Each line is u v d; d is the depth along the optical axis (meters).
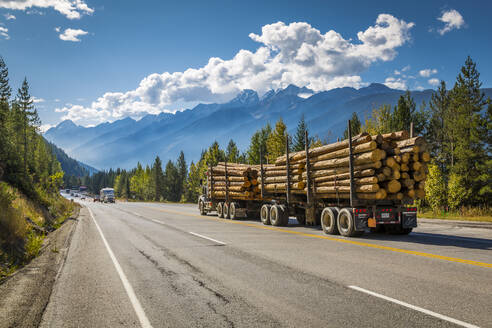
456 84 27.09
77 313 4.45
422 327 3.74
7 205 11.57
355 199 11.49
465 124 25.67
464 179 25.00
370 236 11.66
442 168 29.91
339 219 11.90
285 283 5.66
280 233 12.78
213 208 23.52
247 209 19.91
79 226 18.05
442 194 24.42
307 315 4.17
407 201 11.88
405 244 9.69
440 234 12.22
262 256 8.08
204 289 5.44
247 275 6.27
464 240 10.49
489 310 4.23
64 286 5.80
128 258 8.26
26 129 52.84
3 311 4.58
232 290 5.34
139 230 14.80
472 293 4.91
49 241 12.13
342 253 8.31
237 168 20.42
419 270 6.38
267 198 17.92
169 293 5.27
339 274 6.18
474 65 26.27
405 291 5.06
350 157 11.46
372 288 5.25
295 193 15.36
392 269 6.50
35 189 24.42
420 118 33.66
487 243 9.80
